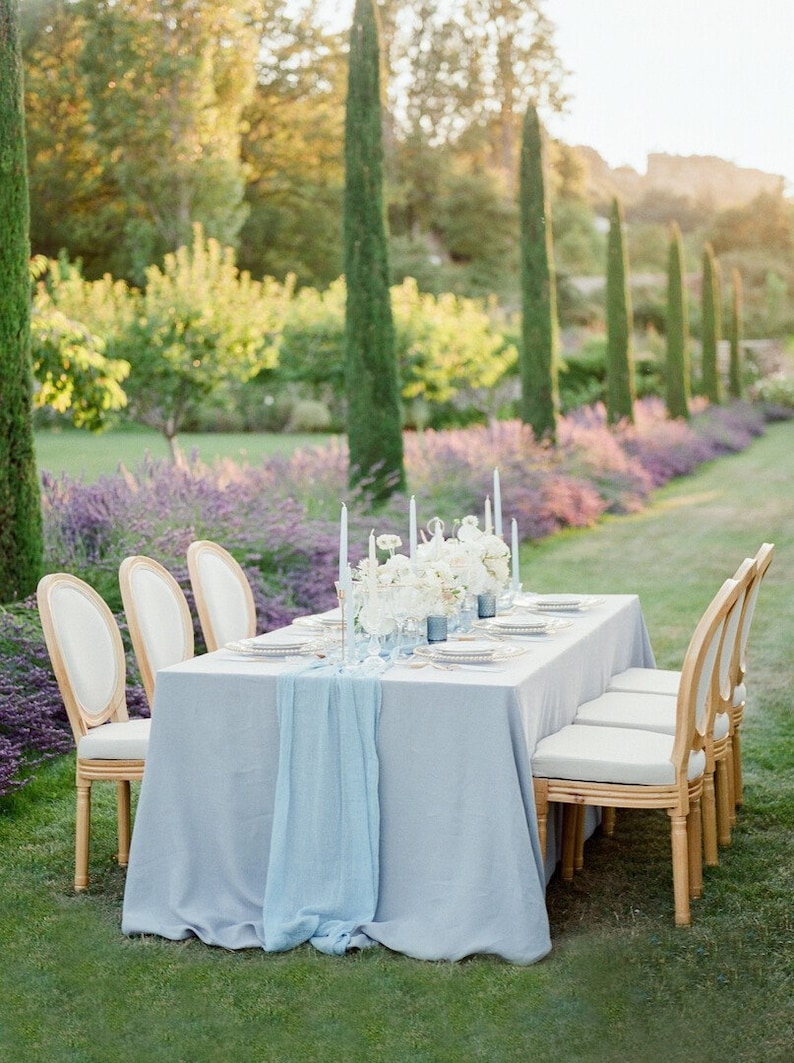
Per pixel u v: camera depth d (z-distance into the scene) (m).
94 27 26.86
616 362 20.06
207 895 3.76
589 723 4.23
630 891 4.01
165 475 8.77
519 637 4.40
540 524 13.44
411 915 3.57
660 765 3.62
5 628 5.86
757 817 4.73
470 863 3.47
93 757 4.09
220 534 8.21
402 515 10.77
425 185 37.53
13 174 6.27
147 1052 3.01
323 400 25.38
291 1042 3.04
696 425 24.25
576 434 16.91
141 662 4.46
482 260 37.12
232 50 28.25
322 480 11.16
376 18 11.04
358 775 3.57
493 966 3.42
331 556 8.63
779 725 6.02
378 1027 3.10
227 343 13.26
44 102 27.78
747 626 4.70
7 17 6.30
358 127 11.04
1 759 5.23
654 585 10.41
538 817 3.70
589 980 3.32
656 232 47.50
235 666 3.82
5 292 6.25
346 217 11.12
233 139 29.03
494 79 41.03
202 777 3.75
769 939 3.57
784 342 44.00
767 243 48.00
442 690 3.49
